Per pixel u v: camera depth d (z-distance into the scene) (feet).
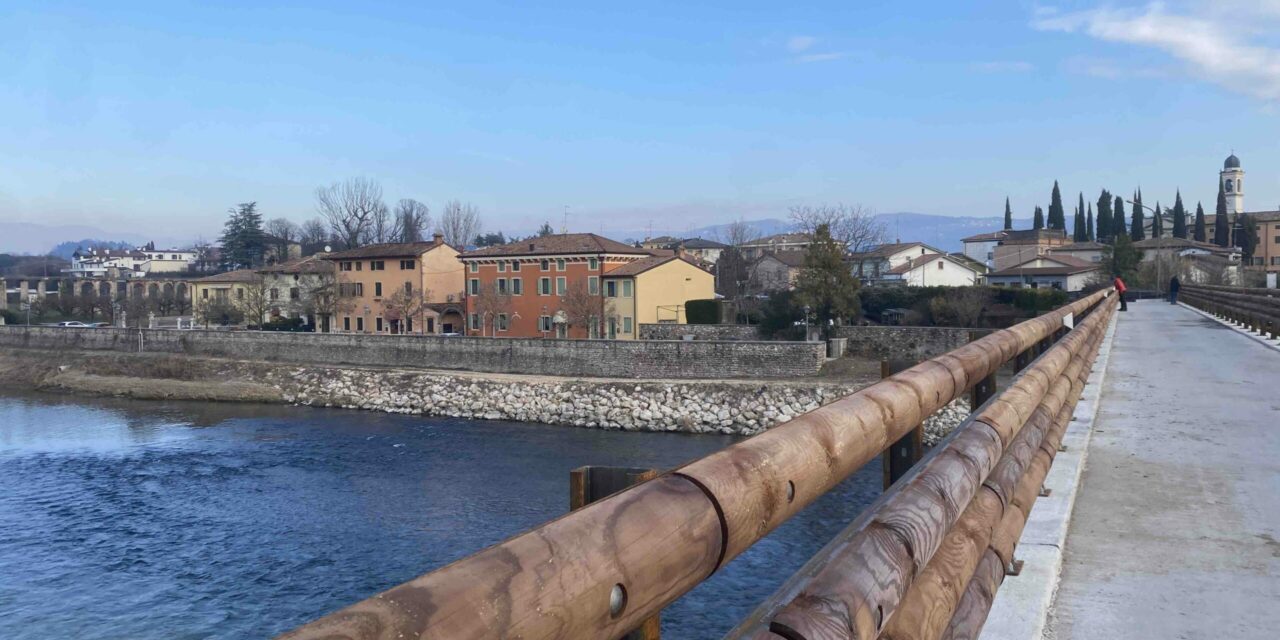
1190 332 71.10
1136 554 15.44
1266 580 14.03
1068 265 250.98
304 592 59.31
